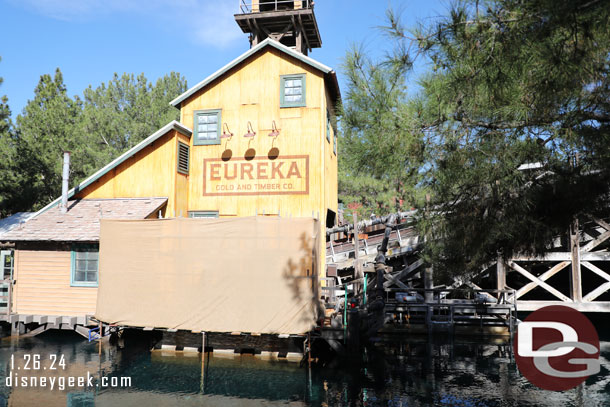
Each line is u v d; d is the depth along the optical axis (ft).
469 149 20.26
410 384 34.53
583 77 16.65
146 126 101.76
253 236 41.09
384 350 45.78
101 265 44.09
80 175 99.60
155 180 54.65
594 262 73.05
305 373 37.55
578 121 18.34
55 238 48.65
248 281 40.68
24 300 50.78
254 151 55.93
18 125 103.14
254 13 66.18
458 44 17.37
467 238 21.75
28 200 91.71
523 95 18.58
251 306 40.37
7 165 90.12
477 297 56.29
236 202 55.83
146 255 43.11
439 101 19.52
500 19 16.35
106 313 43.37
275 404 30.63
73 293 49.93
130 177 55.42
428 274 55.98
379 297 48.39
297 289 39.78
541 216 20.74
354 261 56.13
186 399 31.78
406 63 18.42
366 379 35.88
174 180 54.03
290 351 42.34
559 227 20.63
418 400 30.96
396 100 20.03
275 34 68.28
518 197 20.48
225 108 57.11
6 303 56.18
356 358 41.45
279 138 55.42
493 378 36.19
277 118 55.67
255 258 40.81
